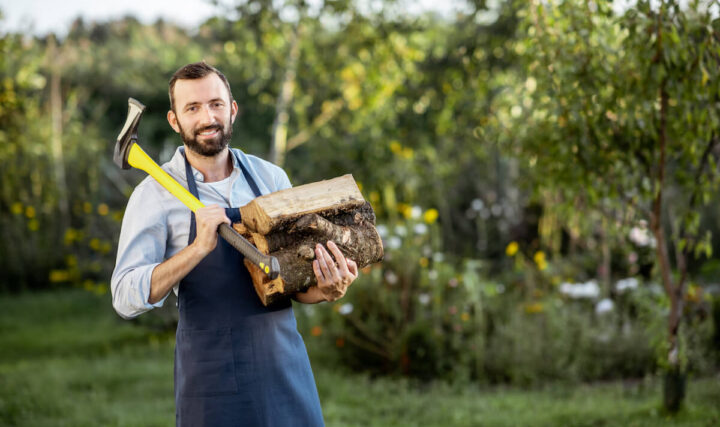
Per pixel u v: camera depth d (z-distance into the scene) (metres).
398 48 8.02
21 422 4.34
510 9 6.96
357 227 2.08
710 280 7.68
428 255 6.26
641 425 4.05
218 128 2.08
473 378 5.59
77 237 9.81
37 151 10.51
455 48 8.12
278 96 8.53
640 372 5.52
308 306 6.25
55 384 5.23
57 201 10.81
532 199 4.43
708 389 4.67
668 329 4.26
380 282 5.93
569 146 3.86
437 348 5.61
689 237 4.05
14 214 10.45
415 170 8.88
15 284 10.16
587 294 5.99
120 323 7.91
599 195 3.97
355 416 4.55
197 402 2.04
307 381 2.16
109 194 11.75
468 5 7.75
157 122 14.41
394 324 5.85
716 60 3.43
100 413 4.54
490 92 7.79
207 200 2.15
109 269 8.91
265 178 2.32
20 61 8.18
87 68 14.84
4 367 5.96
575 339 5.69
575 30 3.70
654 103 3.70
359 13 7.60
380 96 8.19
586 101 3.69
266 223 1.93
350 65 8.08
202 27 7.36
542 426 4.16
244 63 8.52
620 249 6.57
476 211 10.46
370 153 8.67
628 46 3.60
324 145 9.10
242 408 2.04
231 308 2.06
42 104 12.20
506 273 7.91
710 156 3.77
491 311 6.04
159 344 6.92
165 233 2.09
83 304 8.91
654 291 5.70
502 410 4.61
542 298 6.36
